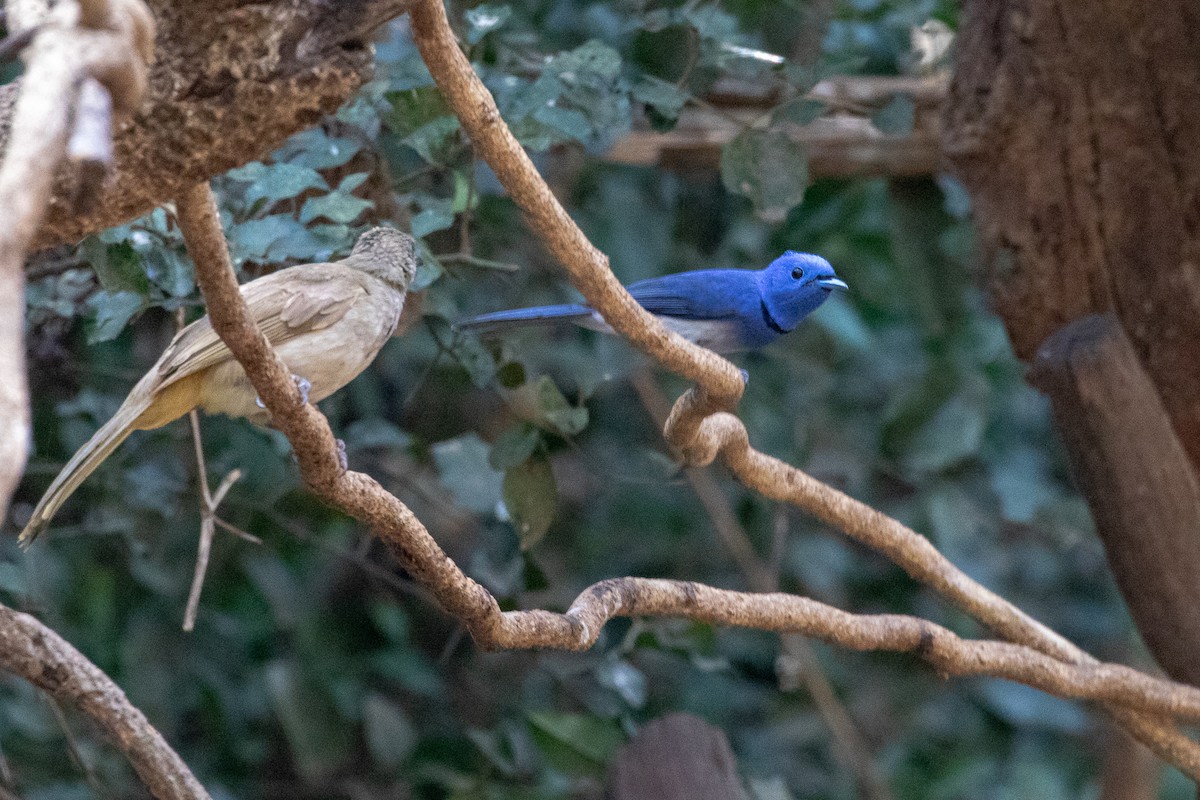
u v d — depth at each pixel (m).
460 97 5.52
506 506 9.88
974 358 12.35
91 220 4.71
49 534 10.55
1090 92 8.99
